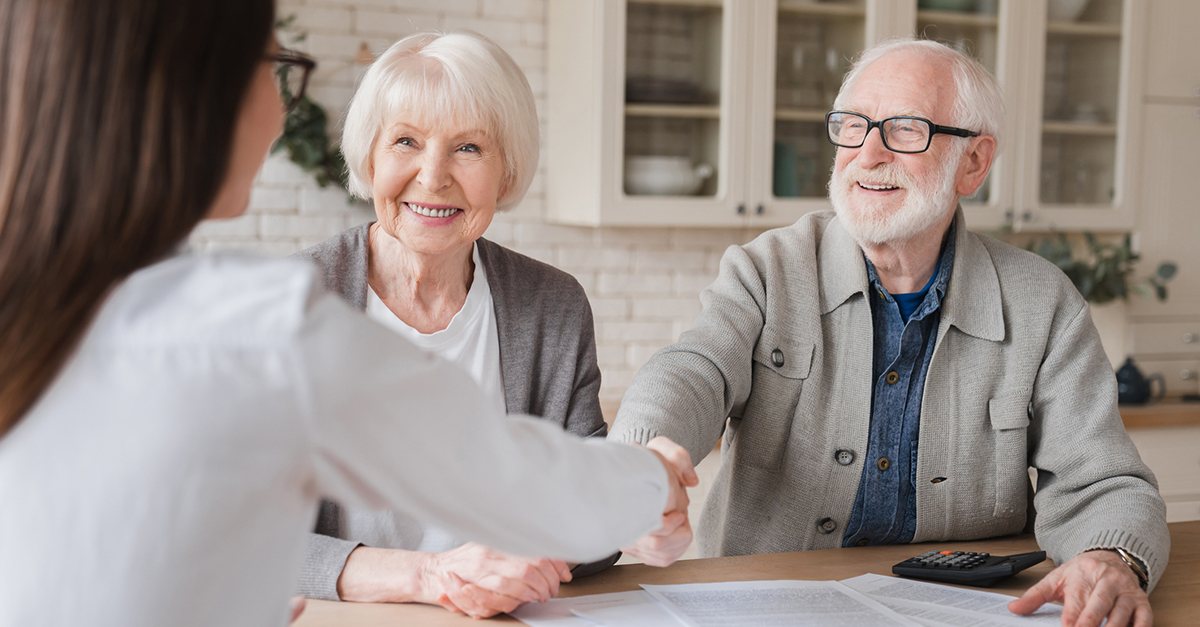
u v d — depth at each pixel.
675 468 0.90
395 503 0.55
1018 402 1.42
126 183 0.48
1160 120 3.10
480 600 1.00
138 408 0.47
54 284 0.47
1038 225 2.98
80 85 0.47
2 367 0.47
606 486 0.63
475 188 1.24
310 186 2.72
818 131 2.78
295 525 0.52
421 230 1.25
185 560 0.47
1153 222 3.14
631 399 1.25
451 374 0.57
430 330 1.32
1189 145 3.14
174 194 0.50
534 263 1.42
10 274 0.47
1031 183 2.96
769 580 1.15
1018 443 1.42
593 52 2.58
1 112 0.47
